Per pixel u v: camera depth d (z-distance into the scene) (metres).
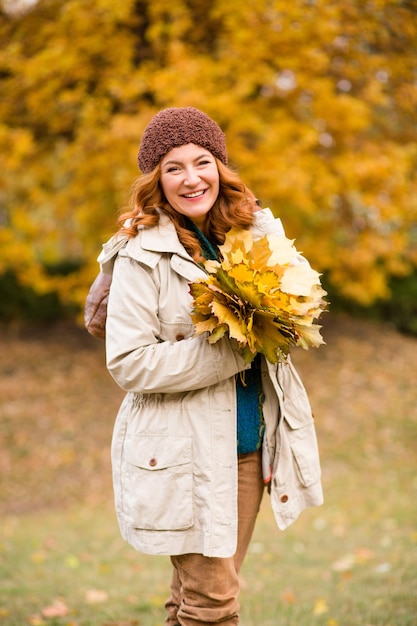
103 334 2.58
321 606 3.90
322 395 11.43
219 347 2.24
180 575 2.42
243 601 4.26
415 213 10.34
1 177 10.16
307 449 2.48
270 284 2.22
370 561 5.12
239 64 9.00
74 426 10.53
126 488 2.34
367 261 10.47
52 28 9.66
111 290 2.37
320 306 2.34
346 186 9.49
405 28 9.84
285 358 2.27
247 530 2.49
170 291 2.34
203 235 2.54
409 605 3.75
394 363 12.85
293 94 9.51
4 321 14.31
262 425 2.44
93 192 9.67
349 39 9.77
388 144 10.16
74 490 9.00
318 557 5.49
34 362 12.57
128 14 9.38
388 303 14.88
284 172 8.60
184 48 9.09
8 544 6.32
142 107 8.99
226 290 2.19
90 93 10.06
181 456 2.28
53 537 6.64
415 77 10.17
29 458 9.76
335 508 7.53
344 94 9.80
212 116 8.52
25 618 3.92
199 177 2.40
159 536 2.27
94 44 9.34
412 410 11.00
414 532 6.04
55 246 14.05
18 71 9.73
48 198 10.39
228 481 2.29
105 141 8.71
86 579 4.96
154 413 2.32
